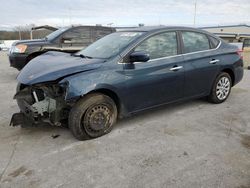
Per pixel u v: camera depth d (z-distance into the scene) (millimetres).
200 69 4508
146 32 3994
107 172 2744
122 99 3662
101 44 4328
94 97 3434
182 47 4301
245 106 4961
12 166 2879
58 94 3385
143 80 3787
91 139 3533
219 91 5031
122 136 3619
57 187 2510
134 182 2566
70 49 7844
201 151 3176
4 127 3955
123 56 3648
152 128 3895
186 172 2725
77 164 2906
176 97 4328
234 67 5129
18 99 3682
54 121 3418
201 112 4602
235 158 3004
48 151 3211
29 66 3838
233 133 3703
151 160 2971
